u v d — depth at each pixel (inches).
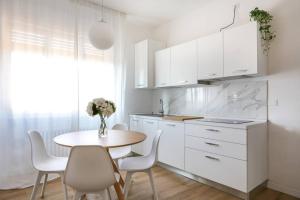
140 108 165.0
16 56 103.0
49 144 112.7
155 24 162.7
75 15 122.6
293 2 91.4
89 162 56.6
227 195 91.8
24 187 99.4
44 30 110.9
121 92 144.6
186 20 142.9
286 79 93.3
